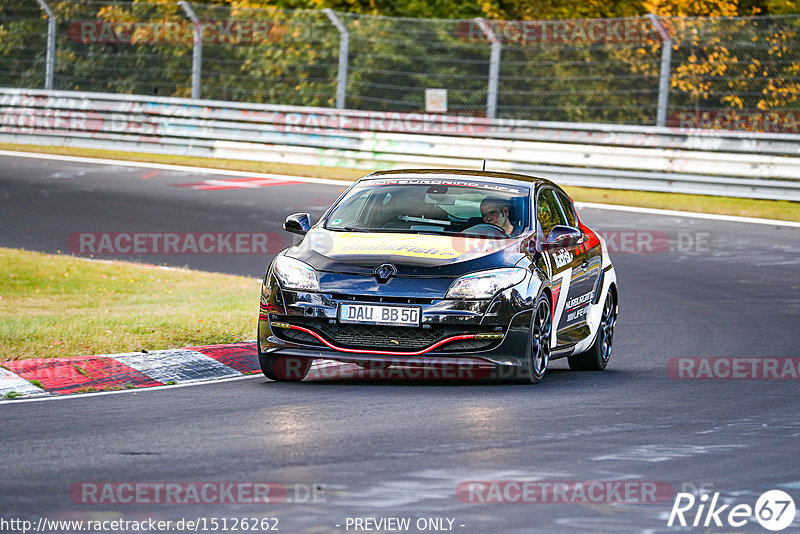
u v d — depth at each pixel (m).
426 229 32.66
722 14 106.81
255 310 43.03
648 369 36.22
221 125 93.31
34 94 98.62
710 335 42.59
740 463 22.66
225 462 21.62
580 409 28.02
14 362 31.38
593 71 99.19
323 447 23.02
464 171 36.94
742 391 31.77
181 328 37.56
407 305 29.75
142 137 95.75
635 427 25.91
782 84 92.62
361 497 19.33
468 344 30.02
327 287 30.19
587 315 36.12
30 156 91.50
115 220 67.69
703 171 80.44
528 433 24.83
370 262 30.59
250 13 102.94
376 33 100.69
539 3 116.38
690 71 94.56
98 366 31.84
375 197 34.50
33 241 61.56
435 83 100.81
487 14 115.94
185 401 28.17
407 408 27.44
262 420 25.73
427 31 94.81
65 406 27.33
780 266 58.44
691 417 27.47
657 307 48.47
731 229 68.81
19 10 107.19
